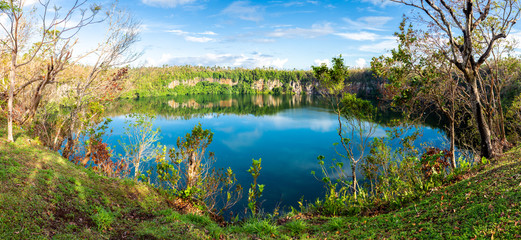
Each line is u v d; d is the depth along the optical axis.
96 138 12.78
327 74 11.96
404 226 6.30
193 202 10.75
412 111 12.57
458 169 10.14
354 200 10.48
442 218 6.04
